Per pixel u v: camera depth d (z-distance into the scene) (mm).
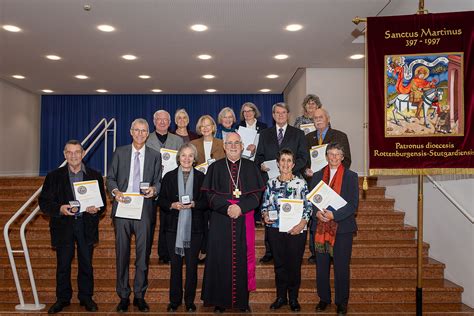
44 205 4492
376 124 4254
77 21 6652
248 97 13469
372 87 4273
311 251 5477
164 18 6539
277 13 6371
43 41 7656
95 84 11766
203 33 7254
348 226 4418
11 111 11625
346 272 4430
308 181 5168
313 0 5922
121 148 4688
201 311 4617
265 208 4566
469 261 4859
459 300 5004
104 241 6188
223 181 4473
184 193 4449
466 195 4918
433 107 4160
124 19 6574
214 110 13484
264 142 5215
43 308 4730
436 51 4152
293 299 4625
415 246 5848
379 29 4266
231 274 4402
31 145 12938
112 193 4508
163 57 8789
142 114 13531
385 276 5402
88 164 13438
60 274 4578
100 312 4594
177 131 6051
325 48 8203
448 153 4137
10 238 6305
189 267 4496
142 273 4586
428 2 5777
